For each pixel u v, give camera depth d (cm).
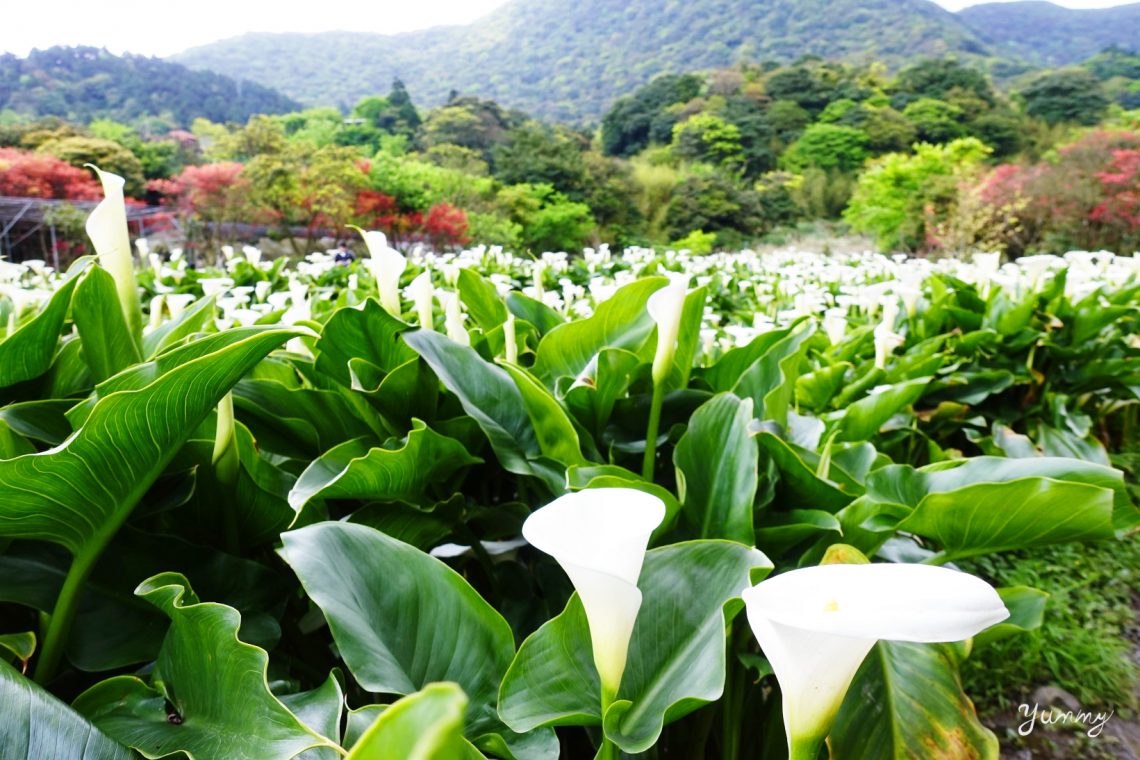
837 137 4416
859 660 81
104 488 116
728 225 3916
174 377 108
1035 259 544
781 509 193
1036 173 2345
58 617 125
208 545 161
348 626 117
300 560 121
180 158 4031
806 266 1136
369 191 2741
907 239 2792
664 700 116
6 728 85
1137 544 400
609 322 242
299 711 108
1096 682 314
